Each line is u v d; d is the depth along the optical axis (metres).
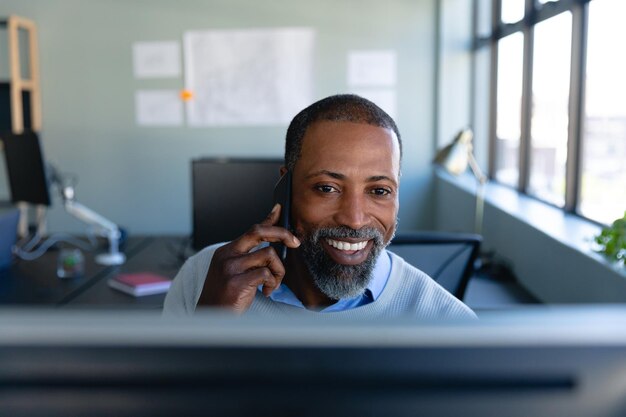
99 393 0.37
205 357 0.36
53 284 2.41
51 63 4.62
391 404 0.36
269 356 0.36
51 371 0.36
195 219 2.16
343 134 0.91
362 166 0.91
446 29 4.33
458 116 4.38
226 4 4.47
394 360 0.36
